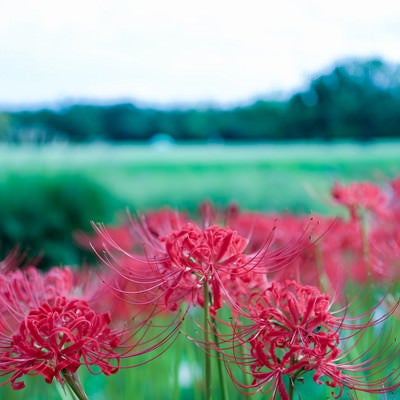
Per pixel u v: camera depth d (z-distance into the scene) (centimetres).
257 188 1037
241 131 2134
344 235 348
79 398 202
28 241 804
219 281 212
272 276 263
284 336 200
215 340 229
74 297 231
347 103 1748
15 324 228
